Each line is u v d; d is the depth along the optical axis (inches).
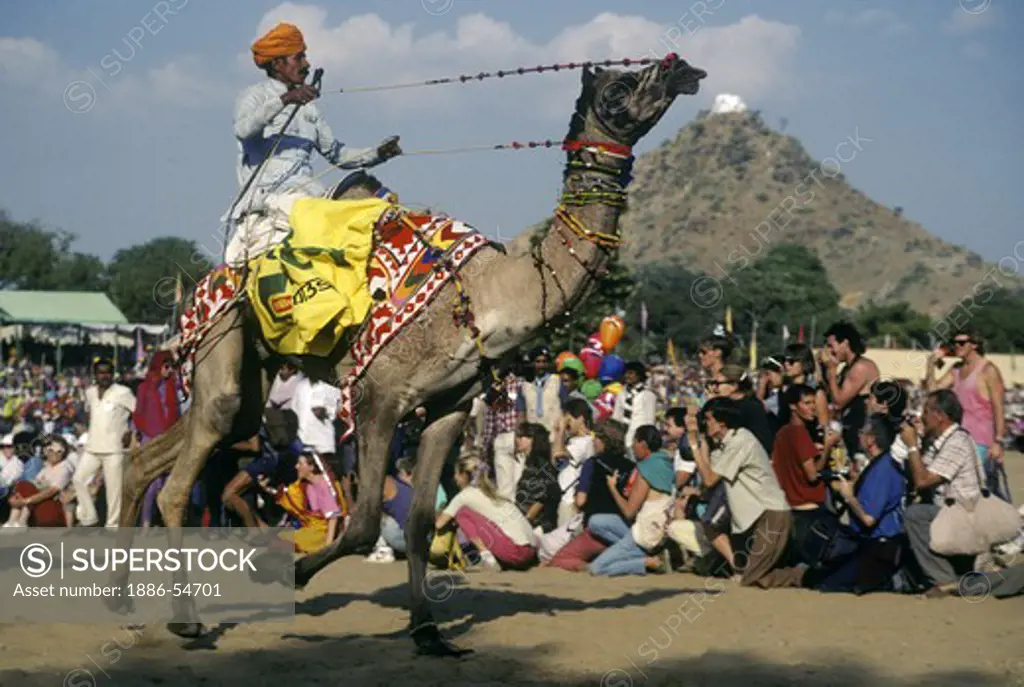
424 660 283.1
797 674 273.9
